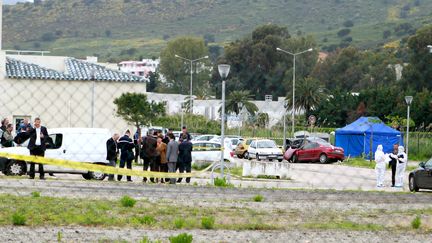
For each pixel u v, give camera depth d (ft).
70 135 199.00
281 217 120.98
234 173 251.19
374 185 216.33
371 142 366.84
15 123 252.21
